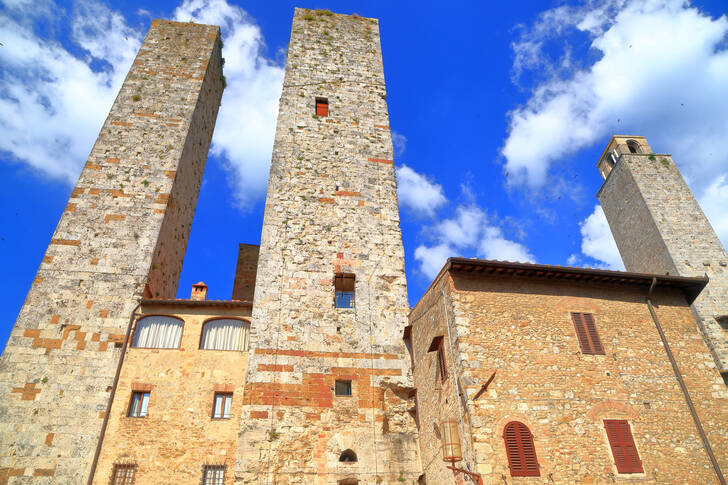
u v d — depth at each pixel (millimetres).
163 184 24047
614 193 34562
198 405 17828
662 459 13383
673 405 14383
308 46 28062
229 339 19484
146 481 16281
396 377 17719
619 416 13859
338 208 21594
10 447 16453
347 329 18375
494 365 13977
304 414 16344
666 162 33375
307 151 23203
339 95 25906
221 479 16562
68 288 20000
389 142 24438
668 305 16500
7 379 17672
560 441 13117
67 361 18297
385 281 19938
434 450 15297
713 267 27641
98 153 24531
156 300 19797
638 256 31375
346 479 15508
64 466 16312
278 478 15109
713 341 24375
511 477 12352
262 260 19484
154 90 27891
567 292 15953
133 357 18625
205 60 30234
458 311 14750
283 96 25125
